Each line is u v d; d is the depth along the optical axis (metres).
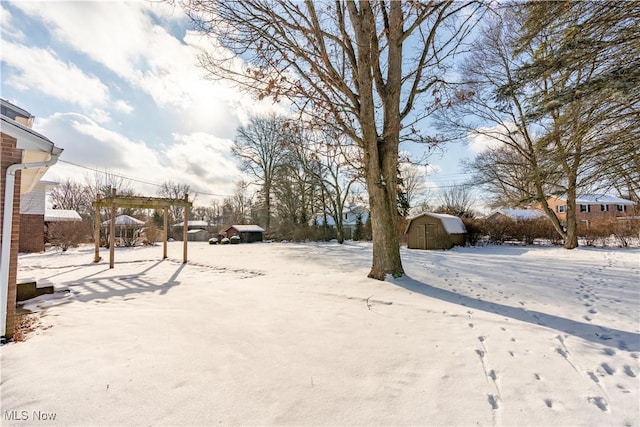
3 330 3.41
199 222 47.69
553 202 32.94
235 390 2.37
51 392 2.33
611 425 1.96
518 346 3.24
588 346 3.24
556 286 6.33
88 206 33.16
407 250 16.59
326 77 6.05
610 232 16.97
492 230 19.58
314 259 12.73
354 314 4.42
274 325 3.96
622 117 5.48
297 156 23.80
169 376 2.59
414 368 2.74
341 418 2.02
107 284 7.36
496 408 2.14
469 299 5.26
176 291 6.40
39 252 16.92
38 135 3.79
